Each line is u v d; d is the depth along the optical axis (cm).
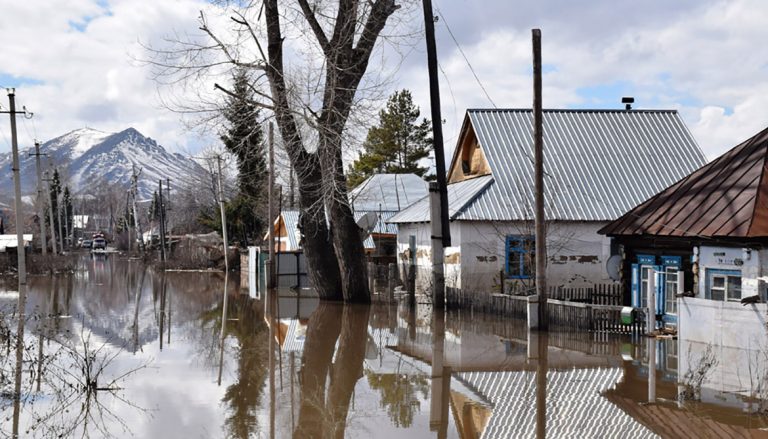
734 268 1675
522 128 3084
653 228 1867
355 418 1107
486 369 1470
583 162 2947
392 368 1495
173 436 1009
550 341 1800
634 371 1416
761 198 1664
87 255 9319
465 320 2248
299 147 2605
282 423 1077
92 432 1026
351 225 2758
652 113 3225
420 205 3469
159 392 1270
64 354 1620
